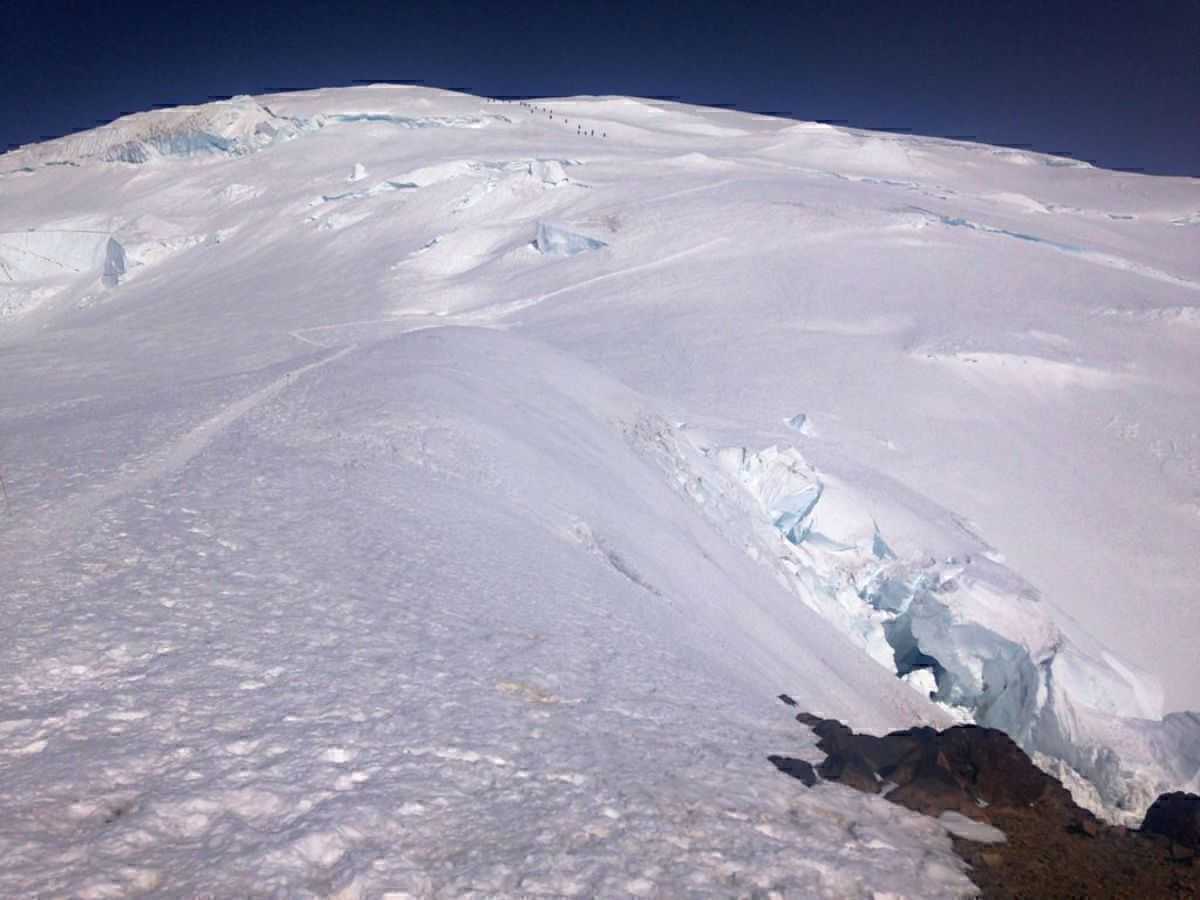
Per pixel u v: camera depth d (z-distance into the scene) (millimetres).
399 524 10734
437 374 19797
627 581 12484
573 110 150750
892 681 16984
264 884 3984
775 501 23719
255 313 60406
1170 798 6031
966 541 22516
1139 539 28281
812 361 39750
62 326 72125
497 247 68375
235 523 9836
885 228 61531
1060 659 17359
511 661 7379
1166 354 43156
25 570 7816
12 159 135000
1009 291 51312
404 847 4402
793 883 4469
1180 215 105188
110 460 12516
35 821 4250
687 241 60188
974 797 6055
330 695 6051
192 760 5000
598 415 22656
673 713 7102
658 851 4617
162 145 119625
